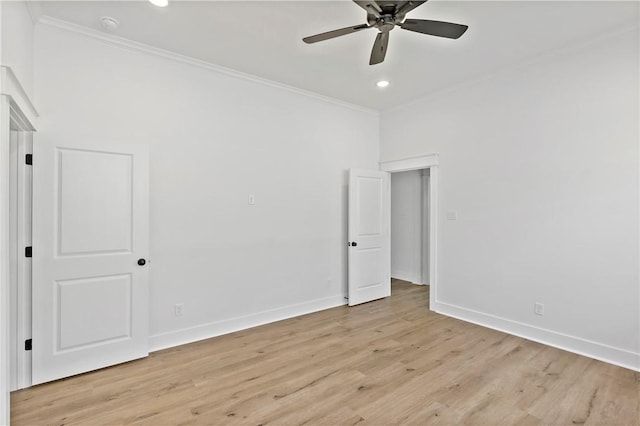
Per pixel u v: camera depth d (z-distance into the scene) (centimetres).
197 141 335
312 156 427
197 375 261
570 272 306
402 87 403
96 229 270
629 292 272
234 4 242
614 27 271
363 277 463
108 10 249
